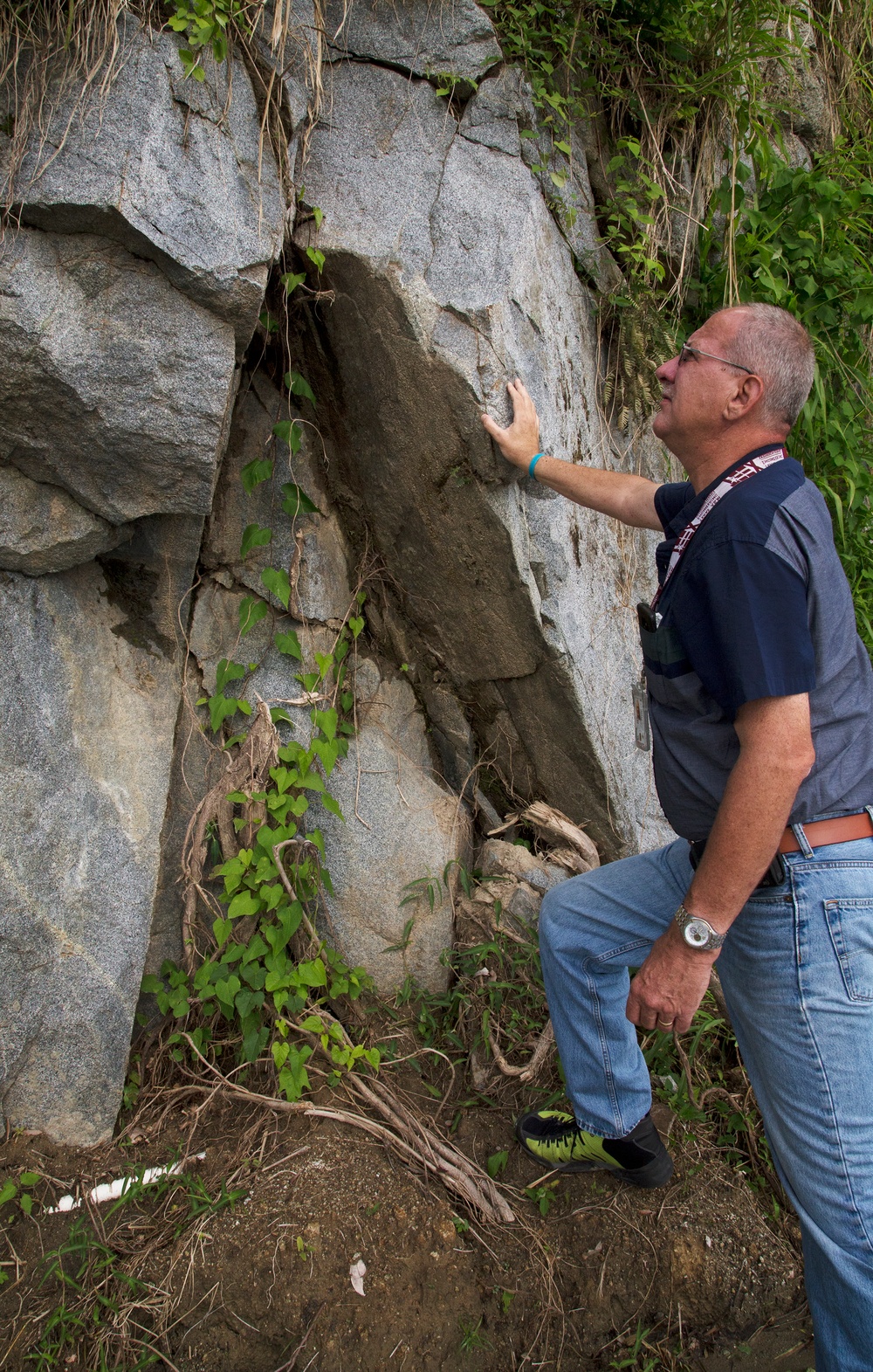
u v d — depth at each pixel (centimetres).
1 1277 206
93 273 205
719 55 342
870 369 425
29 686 232
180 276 209
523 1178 249
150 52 203
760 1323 230
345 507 292
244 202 218
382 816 287
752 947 185
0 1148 227
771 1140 192
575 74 305
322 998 268
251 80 223
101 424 214
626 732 328
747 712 167
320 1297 211
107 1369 199
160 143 204
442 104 264
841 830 180
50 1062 231
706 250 360
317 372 272
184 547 253
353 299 248
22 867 227
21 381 204
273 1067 256
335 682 288
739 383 190
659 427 210
